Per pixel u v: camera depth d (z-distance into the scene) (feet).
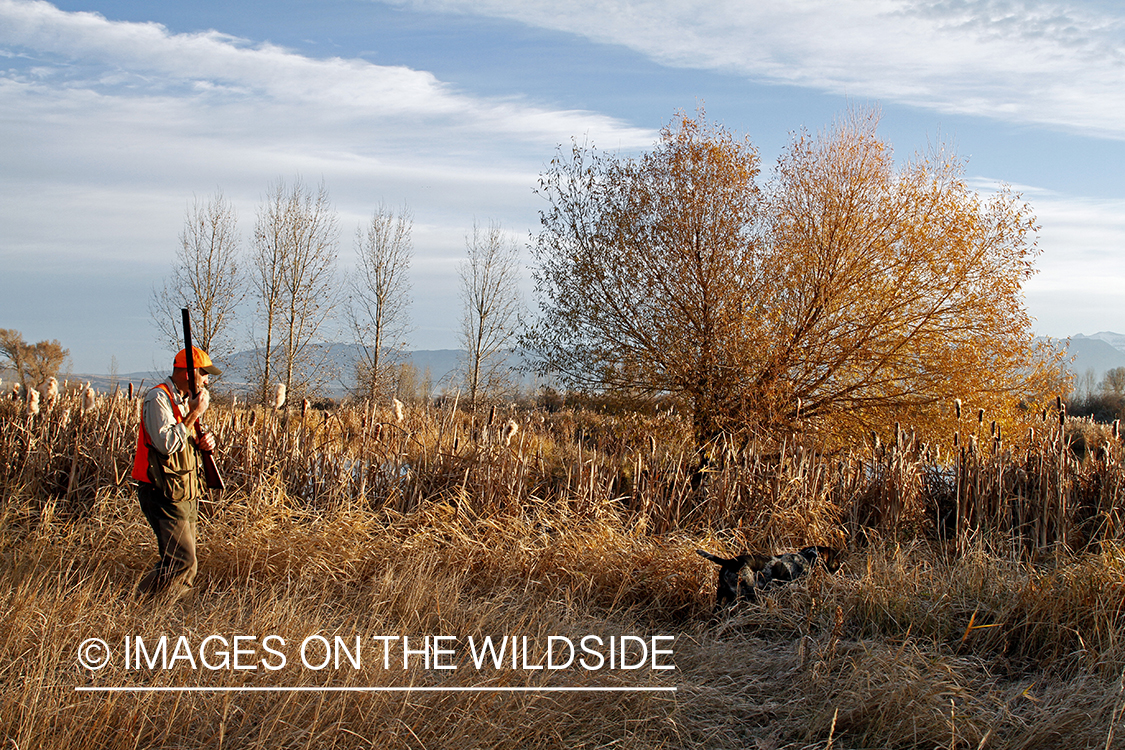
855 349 41.16
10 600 12.84
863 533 22.12
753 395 41.06
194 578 15.90
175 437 14.76
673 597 17.12
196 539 17.69
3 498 20.43
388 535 18.60
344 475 21.91
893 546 20.84
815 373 42.98
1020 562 18.57
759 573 16.89
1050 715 11.00
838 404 42.22
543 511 20.34
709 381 42.78
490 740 9.96
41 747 8.87
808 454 25.02
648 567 17.78
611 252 44.80
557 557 17.88
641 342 44.98
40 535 17.38
